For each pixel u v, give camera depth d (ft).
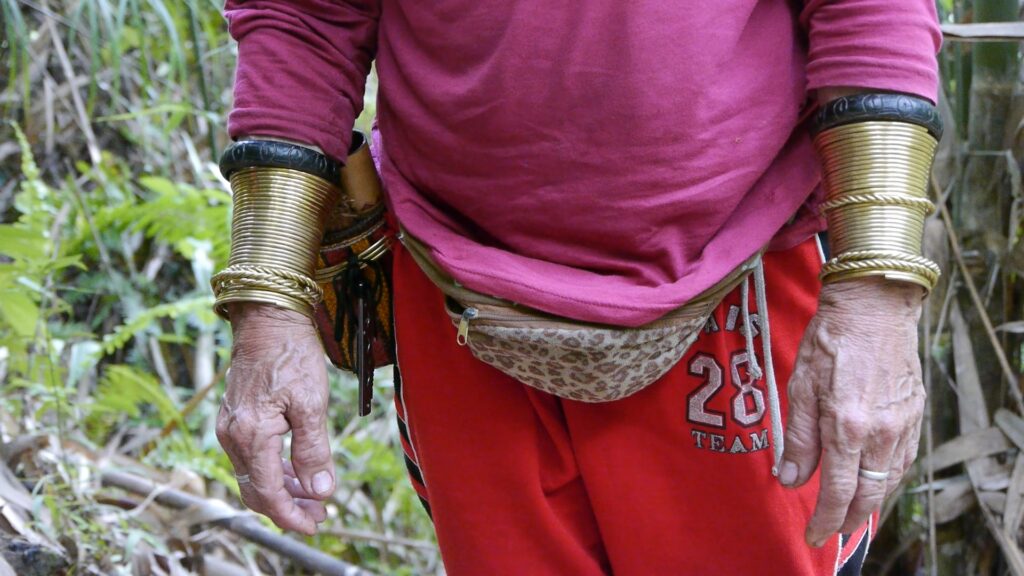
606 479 3.65
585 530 3.85
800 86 3.41
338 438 8.06
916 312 3.27
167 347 8.36
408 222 3.55
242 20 3.67
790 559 3.67
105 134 8.89
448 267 3.36
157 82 8.99
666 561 3.71
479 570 3.76
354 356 4.18
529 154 3.32
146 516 6.02
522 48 3.24
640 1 3.16
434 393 3.75
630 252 3.37
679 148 3.24
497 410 3.69
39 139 8.55
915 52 3.18
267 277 3.46
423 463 3.84
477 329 3.33
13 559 5.07
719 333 3.55
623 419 3.62
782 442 3.55
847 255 3.20
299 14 3.62
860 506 3.26
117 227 7.99
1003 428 5.53
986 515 5.56
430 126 3.48
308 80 3.59
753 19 3.37
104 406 6.73
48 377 6.61
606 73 3.20
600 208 3.31
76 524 5.54
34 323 6.24
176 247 7.79
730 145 3.28
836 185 3.25
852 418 3.16
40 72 8.39
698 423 3.59
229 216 7.48
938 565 5.92
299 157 3.53
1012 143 5.29
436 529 3.89
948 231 5.49
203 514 5.99
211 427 7.52
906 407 3.22
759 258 3.40
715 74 3.24
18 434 6.13
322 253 3.87
